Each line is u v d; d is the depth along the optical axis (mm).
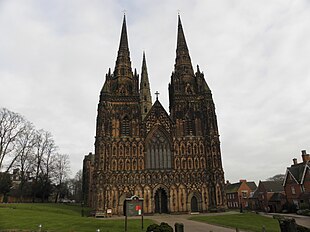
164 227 29625
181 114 85938
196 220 55375
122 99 85625
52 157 102625
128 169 78438
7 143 76500
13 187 110812
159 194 78375
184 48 98188
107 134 80188
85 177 126000
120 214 73938
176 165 80062
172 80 94688
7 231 35969
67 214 66750
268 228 42344
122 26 103250
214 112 85125
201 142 82875
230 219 55781
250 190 133375
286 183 92562
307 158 91062
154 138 83250
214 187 77125
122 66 93625
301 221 57125
